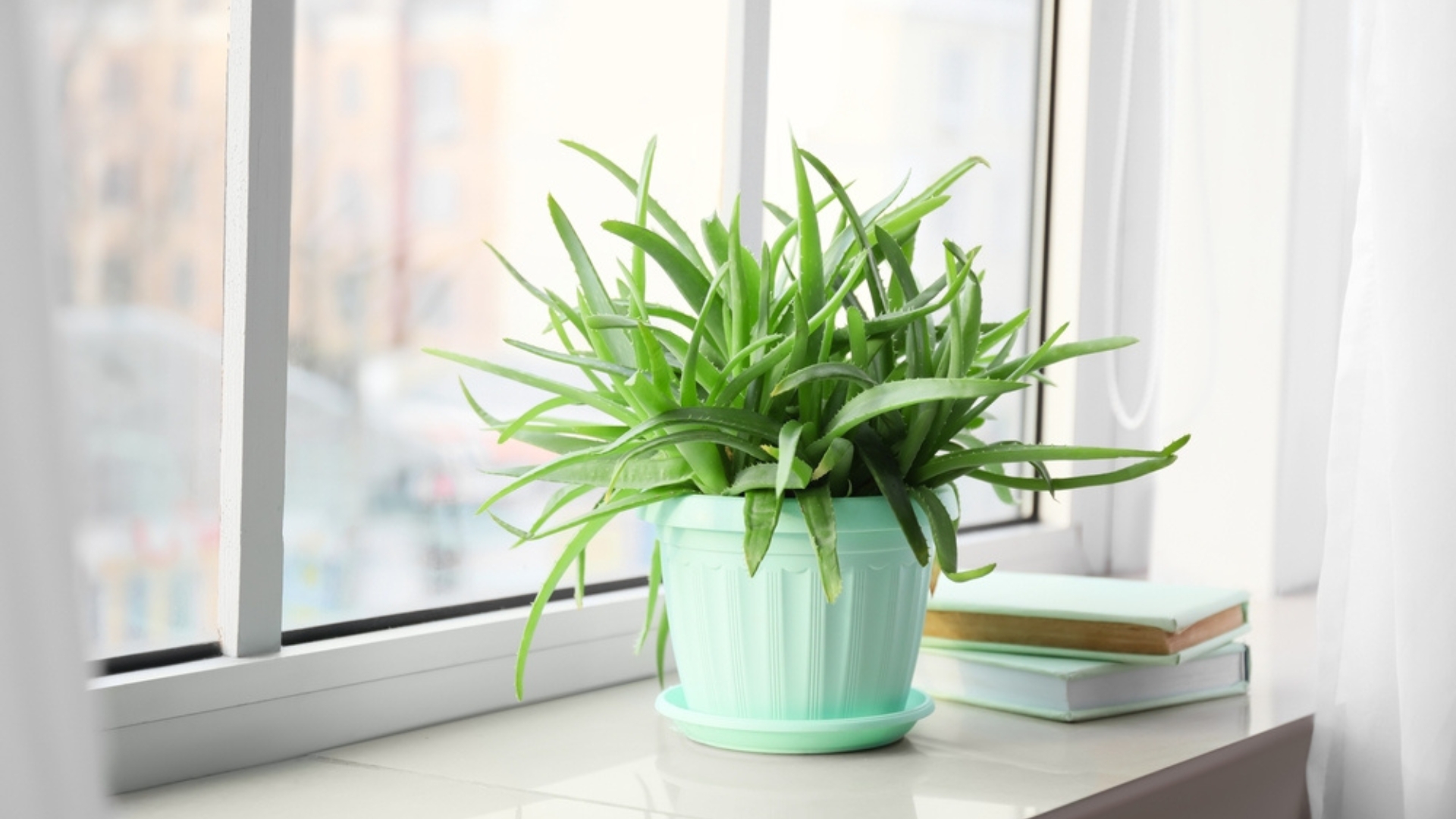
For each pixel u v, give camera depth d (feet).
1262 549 4.17
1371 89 2.88
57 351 1.07
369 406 5.40
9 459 1.04
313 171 6.42
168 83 4.86
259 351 2.27
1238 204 4.16
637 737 2.52
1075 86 4.39
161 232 4.84
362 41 6.46
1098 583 3.21
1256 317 4.15
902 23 4.34
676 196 4.07
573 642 2.89
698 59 4.00
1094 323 4.47
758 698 2.31
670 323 3.42
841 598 2.24
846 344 2.36
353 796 2.12
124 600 4.21
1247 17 4.13
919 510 2.30
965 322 2.32
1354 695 2.94
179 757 2.18
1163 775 2.35
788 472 2.02
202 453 3.12
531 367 4.78
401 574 3.94
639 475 2.30
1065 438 4.46
